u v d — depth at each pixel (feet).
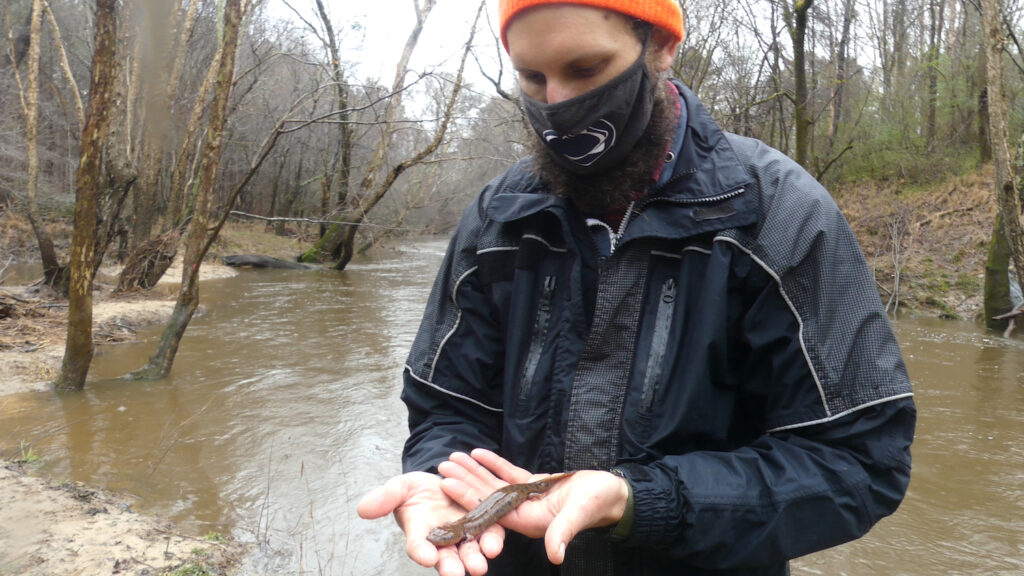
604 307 5.43
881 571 13.91
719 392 5.28
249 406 23.68
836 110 70.44
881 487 4.72
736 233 5.11
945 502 17.03
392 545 14.47
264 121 93.76
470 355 6.08
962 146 65.62
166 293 48.55
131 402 23.91
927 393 26.50
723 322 5.06
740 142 5.59
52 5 79.05
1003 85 32.71
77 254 24.66
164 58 35.42
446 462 5.29
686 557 4.85
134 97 52.08
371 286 57.72
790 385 5.00
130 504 15.88
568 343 5.57
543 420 5.60
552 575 5.72
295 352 32.01
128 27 43.65
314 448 19.90
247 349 32.53
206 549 13.51
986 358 32.42
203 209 27.22
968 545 14.90
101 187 41.78
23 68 80.28
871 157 68.13
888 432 4.75
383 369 28.96
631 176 5.23
